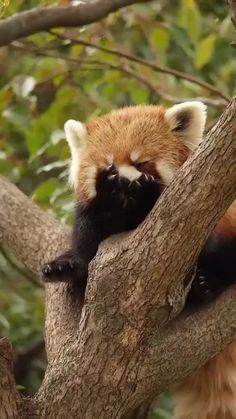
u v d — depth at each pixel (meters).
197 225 7.08
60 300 9.18
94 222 8.84
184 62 14.91
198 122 8.96
